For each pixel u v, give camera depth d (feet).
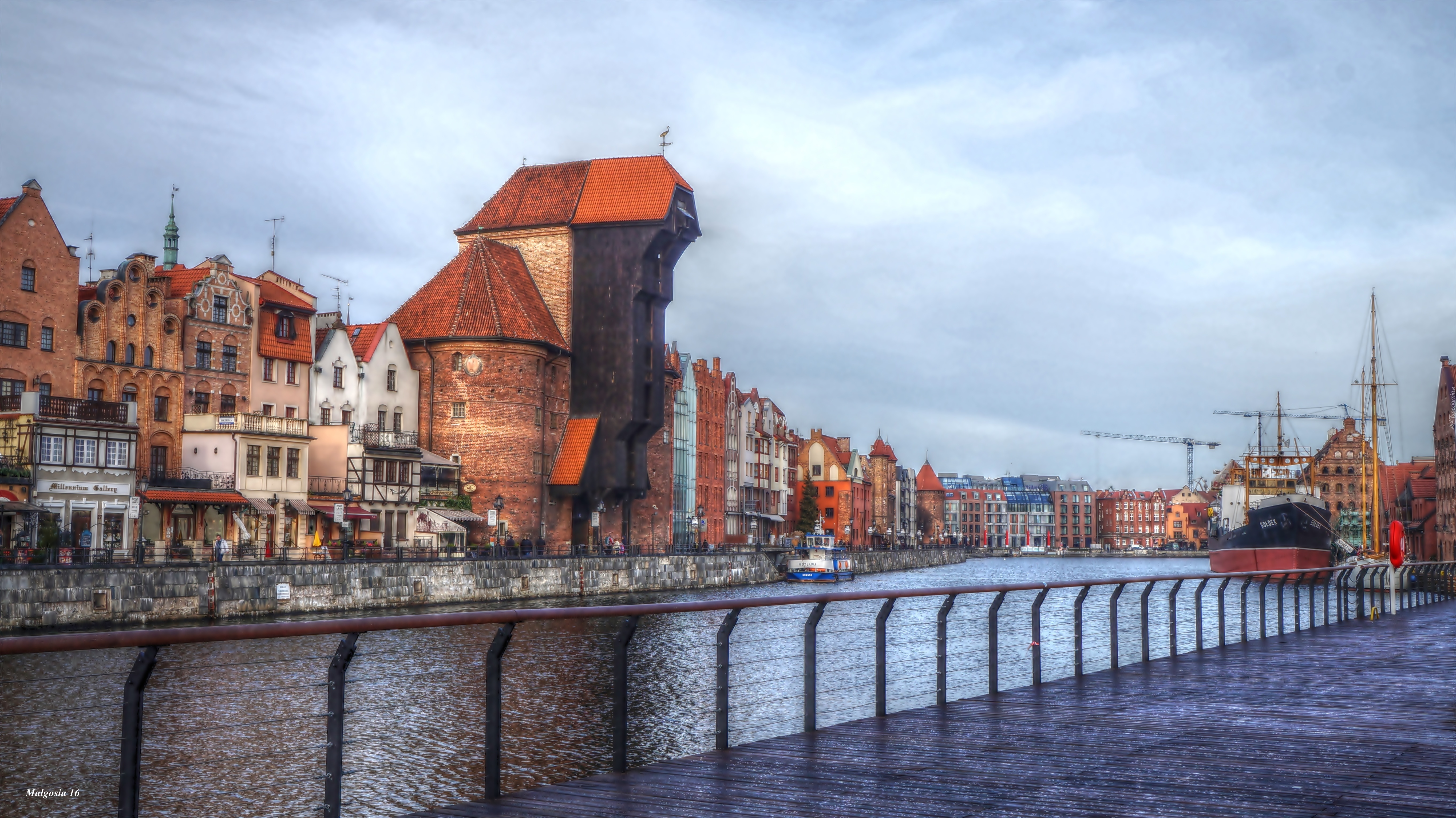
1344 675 69.41
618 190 348.38
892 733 47.88
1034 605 62.34
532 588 262.06
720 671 43.47
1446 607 150.20
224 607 184.14
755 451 530.68
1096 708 54.60
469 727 99.25
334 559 217.56
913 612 205.98
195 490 222.48
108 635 25.32
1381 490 598.34
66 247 219.00
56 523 187.21
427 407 314.76
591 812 34.24
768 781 38.63
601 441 338.34
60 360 217.15
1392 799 36.45
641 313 345.10
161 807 75.36
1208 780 39.09
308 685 30.42
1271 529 345.31
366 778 84.38
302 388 272.51
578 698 112.06
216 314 248.11
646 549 395.55
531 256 348.38
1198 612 83.15
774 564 399.24
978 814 34.40
